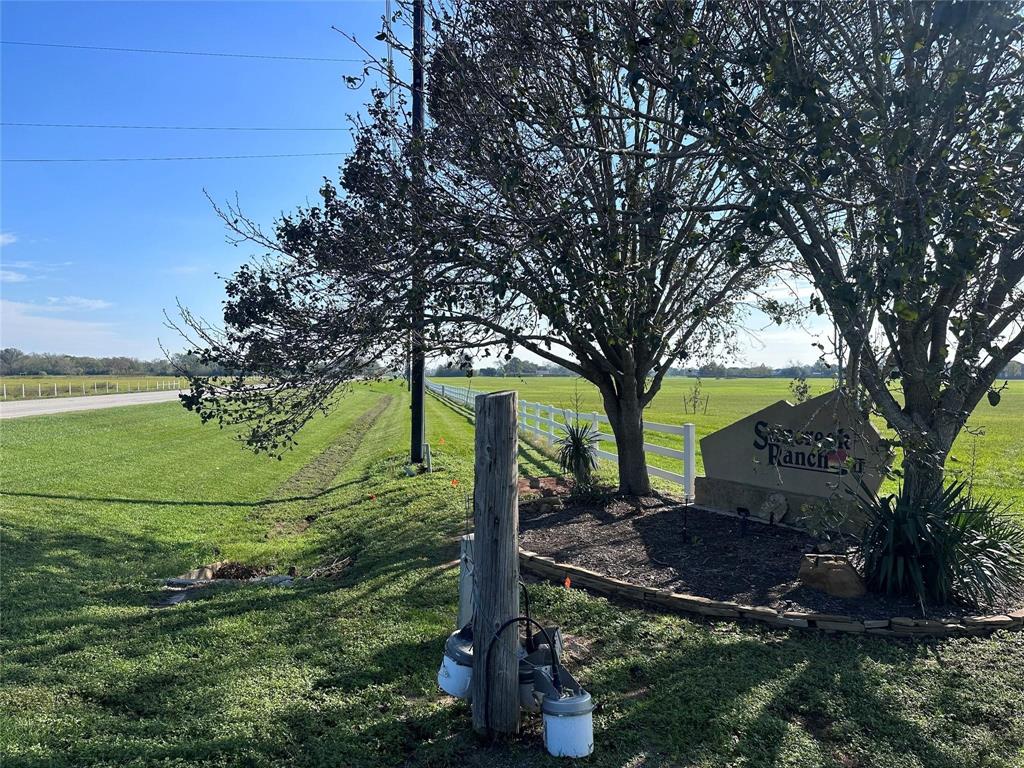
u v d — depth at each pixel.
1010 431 23.17
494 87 5.59
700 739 3.50
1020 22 3.18
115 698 4.04
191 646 4.88
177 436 21.86
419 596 5.86
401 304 6.17
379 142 7.23
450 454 16.62
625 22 4.34
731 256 3.82
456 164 6.30
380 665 4.45
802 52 3.66
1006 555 5.34
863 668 4.22
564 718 3.29
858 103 4.07
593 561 6.43
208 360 6.64
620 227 5.04
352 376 7.07
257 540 9.45
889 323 3.83
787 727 3.58
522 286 5.37
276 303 6.54
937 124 3.52
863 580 5.41
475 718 3.55
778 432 5.91
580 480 9.76
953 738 3.48
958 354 4.16
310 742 3.53
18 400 39.19
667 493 9.87
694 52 3.84
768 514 7.41
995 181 3.57
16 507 9.66
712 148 4.42
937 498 5.34
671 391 64.00
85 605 5.93
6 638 5.03
